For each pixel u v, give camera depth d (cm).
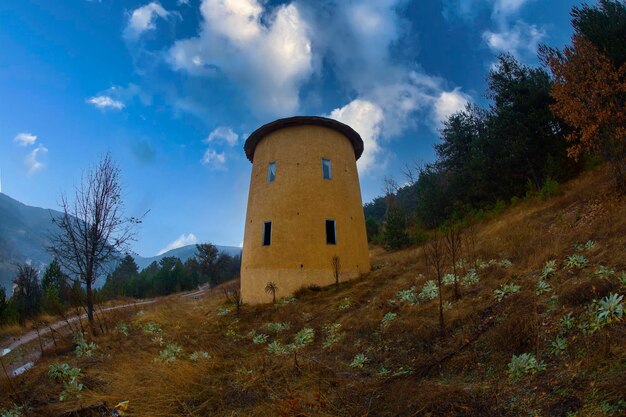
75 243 1418
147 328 1409
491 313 757
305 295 1619
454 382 576
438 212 3178
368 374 709
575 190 1612
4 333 1888
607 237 893
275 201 1883
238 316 1508
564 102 1373
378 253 2938
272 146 2033
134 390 732
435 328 789
